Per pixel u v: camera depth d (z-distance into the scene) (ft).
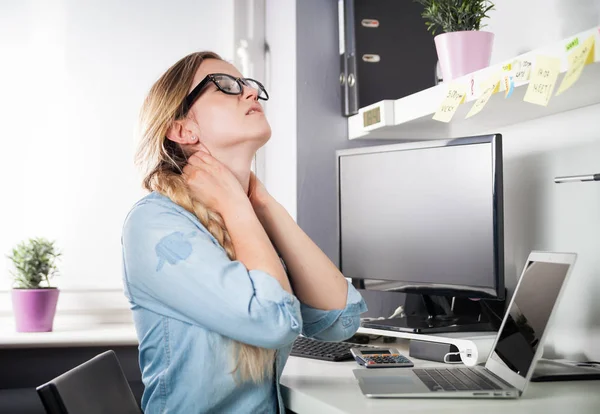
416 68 7.43
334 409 3.77
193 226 4.36
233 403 4.35
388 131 6.89
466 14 5.68
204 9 8.50
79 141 8.23
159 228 4.30
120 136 8.32
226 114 4.77
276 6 7.96
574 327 5.44
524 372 4.10
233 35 8.24
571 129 5.49
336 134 7.47
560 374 4.57
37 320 7.45
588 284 5.29
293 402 4.36
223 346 4.25
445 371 4.72
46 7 8.20
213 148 4.83
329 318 4.92
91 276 8.20
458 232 5.58
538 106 5.36
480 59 5.53
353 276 6.50
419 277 5.88
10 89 8.12
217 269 4.11
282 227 5.00
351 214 6.52
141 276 4.31
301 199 7.35
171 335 4.32
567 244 5.52
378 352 5.35
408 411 3.68
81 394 3.77
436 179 5.76
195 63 4.91
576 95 4.93
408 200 6.00
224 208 4.56
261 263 4.29
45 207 8.14
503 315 5.85
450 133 6.98
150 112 4.86
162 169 4.74
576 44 4.10
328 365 5.30
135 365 8.13
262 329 4.06
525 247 6.03
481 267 5.40
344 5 7.32
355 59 7.25
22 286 7.54
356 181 6.47
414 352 5.57
